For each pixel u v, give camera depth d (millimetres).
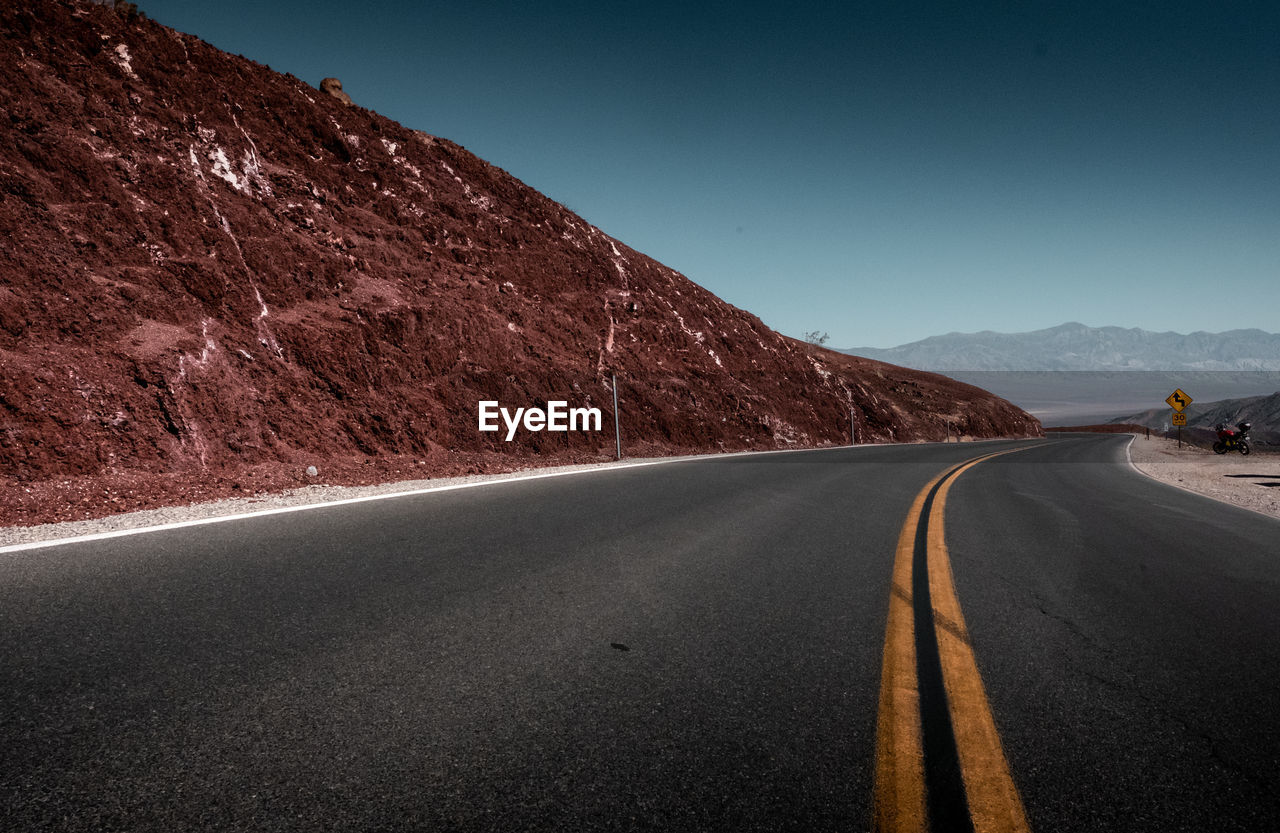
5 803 1608
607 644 2902
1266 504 10148
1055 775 1848
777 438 25172
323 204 16172
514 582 3930
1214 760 1955
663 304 27250
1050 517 7352
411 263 16984
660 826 1583
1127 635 3152
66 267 8594
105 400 7633
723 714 2215
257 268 11695
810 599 3686
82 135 10734
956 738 2059
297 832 1534
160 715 2117
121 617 3076
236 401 9180
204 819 1580
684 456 17000
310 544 4770
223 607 3283
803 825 1593
